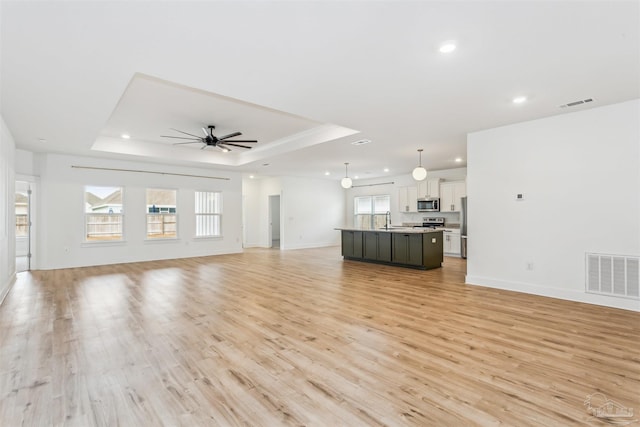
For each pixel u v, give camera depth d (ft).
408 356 8.64
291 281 18.15
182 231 27.86
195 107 15.60
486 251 16.44
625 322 11.10
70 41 7.79
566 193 13.85
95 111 13.09
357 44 8.08
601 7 6.60
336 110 13.26
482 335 10.05
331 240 39.58
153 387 7.15
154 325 11.03
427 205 30.63
